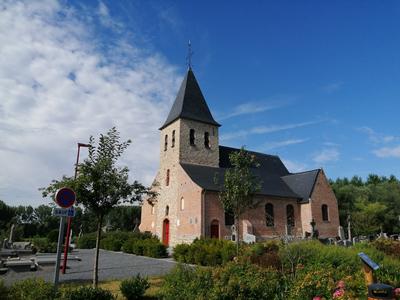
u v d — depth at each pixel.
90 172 10.14
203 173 31.36
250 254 13.51
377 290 5.35
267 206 31.86
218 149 35.25
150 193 11.56
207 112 35.78
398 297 6.44
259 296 7.35
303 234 33.28
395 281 8.34
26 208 75.50
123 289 8.78
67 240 14.68
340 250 11.00
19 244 26.84
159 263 17.83
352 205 46.91
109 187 10.18
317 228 33.41
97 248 10.37
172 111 35.72
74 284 11.13
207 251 16.58
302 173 37.59
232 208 17.89
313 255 10.74
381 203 46.28
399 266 9.92
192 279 7.83
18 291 7.11
